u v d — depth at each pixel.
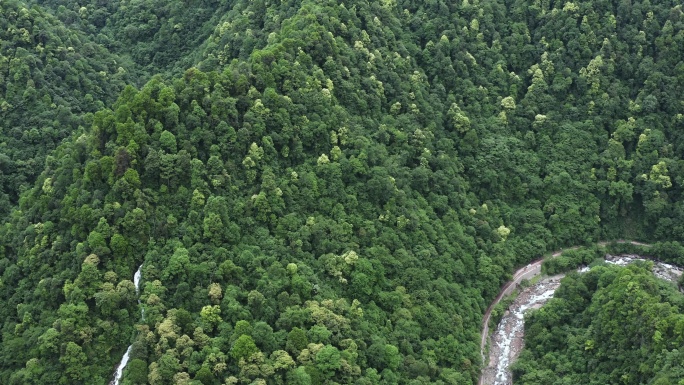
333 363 134.75
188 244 145.25
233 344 131.75
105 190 149.50
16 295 149.50
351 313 148.88
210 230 145.62
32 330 141.12
